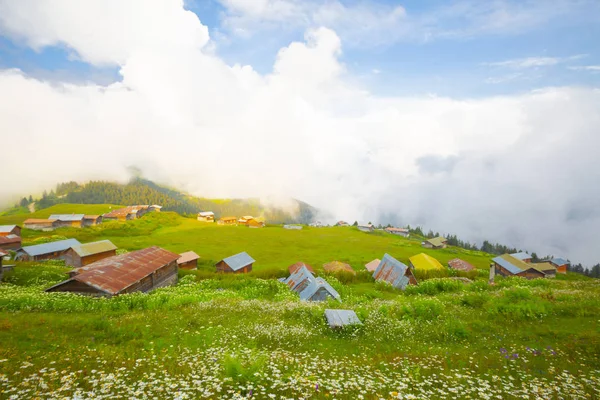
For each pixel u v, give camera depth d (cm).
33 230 14338
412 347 1560
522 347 1428
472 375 1100
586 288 3138
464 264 9219
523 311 1970
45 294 2919
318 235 16388
